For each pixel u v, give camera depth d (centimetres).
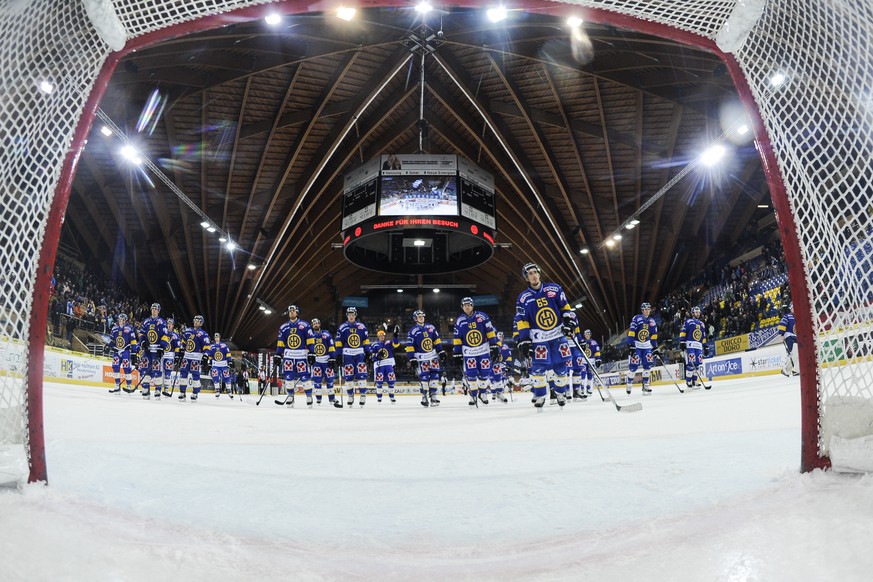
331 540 212
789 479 223
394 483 304
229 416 880
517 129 3027
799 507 174
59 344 1927
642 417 637
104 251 3541
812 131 217
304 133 2861
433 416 907
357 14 2159
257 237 3553
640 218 3528
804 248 220
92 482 284
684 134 2823
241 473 328
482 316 1195
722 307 2744
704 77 2223
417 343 1432
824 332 215
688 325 1493
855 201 203
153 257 3794
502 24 2234
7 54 206
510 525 226
